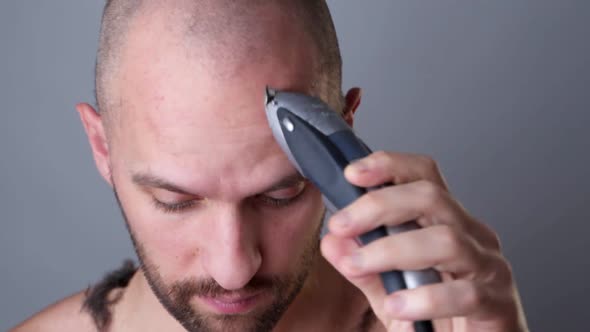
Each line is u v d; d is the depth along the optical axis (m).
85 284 1.87
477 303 0.67
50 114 1.78
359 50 1.72
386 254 0.65
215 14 0.77
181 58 0.76
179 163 0.75
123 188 0.84
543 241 1.77
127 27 0.81
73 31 1.73
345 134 0.70
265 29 0.78
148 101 0.77
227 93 0.74
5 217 1.83
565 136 1.72
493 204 1.76
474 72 1.71
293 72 0.78
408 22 1.70
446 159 1.75
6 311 1.88
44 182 1.81
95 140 0.97
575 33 1.68
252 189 0.75
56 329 1.22
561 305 1.79
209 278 0.81
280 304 0.85
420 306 0.65
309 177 0.70
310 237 0.85
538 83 1.70
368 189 0.68
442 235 0.65
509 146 1.73
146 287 1.14
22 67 1.75
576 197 1.74
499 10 1.68
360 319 1.07
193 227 0.79
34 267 1.86
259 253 0.80
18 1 1.72
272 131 0.73
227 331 0.85
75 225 1.84
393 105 1.74
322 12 0.88
